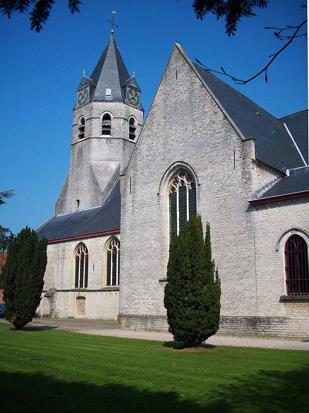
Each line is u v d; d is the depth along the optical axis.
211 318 17.34
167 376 11.34
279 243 21.50
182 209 26.27
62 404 8.44
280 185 23.38
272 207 22.00
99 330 27.00
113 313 38.88
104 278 40.56
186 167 26.11
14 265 27.09
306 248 20.70
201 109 25.97
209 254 17.91
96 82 53.34
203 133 25.56
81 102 53.31
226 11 5.02
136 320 26.89
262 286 21.73
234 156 23.88
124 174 29.45
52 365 13.00
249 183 23.00
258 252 22.14
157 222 26.98
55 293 44.59
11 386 9.97
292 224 21.19
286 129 31.94
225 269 23.11
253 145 23.33
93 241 42.00
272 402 8.74
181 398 9.02
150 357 14.80
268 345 18.41
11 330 26.72
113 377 11.17
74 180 51.41
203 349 17.02
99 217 44.22
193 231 17.88
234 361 13.88
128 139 51.88
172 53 28.30
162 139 27.66
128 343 19.34
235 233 23.09
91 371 12.02
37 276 27.31
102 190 48.78
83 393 9.37
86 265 42.66
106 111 51.69
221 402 8.71
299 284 20.72
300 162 27.91
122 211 29.06
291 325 20.59
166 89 28.08
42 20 4.92
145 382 10.56
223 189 24.02
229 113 25.83
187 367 12.73
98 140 50.81
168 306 17.92
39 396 9.05
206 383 10.48
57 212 53.34
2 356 14.84
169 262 18.14
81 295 42.06
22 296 26.67
